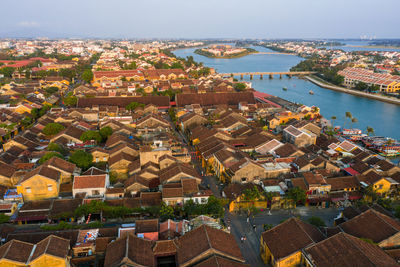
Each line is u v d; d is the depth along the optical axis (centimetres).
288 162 11744
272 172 10650
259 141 13712
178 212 9069
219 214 8594
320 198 9731
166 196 9119
